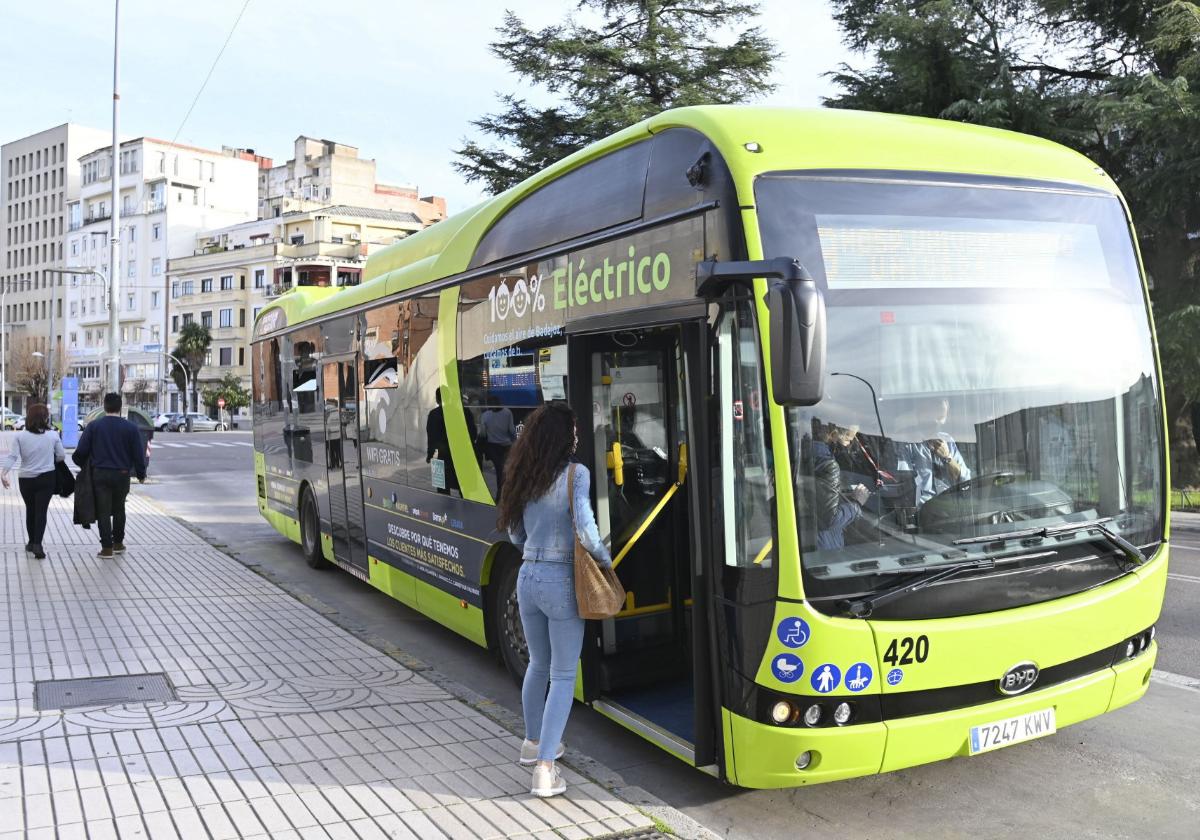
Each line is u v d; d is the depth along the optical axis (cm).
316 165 9488
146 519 1574
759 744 403
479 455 652
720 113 450
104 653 707
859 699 395
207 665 678
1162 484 481
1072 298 465
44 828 413
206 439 5116
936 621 407
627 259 492
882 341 419
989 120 1789
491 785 465
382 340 852
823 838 432
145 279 9475
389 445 834
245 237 8725
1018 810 459
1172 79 1703
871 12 1989
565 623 452
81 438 1133
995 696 420
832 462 402
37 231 11550
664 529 555
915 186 440
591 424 530
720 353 422
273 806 438
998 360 440
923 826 444
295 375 1166
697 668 436
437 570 735
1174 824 444
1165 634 784
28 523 1117
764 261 376
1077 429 455
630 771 509
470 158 2722
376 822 423
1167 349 1712
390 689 621
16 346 10106
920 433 419
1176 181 1666
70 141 11075
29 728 536
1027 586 427
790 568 391
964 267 442
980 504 426
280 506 1255
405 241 859
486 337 648
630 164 505
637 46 2567
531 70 2597
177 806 437
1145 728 568
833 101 2056
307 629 795
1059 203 471
